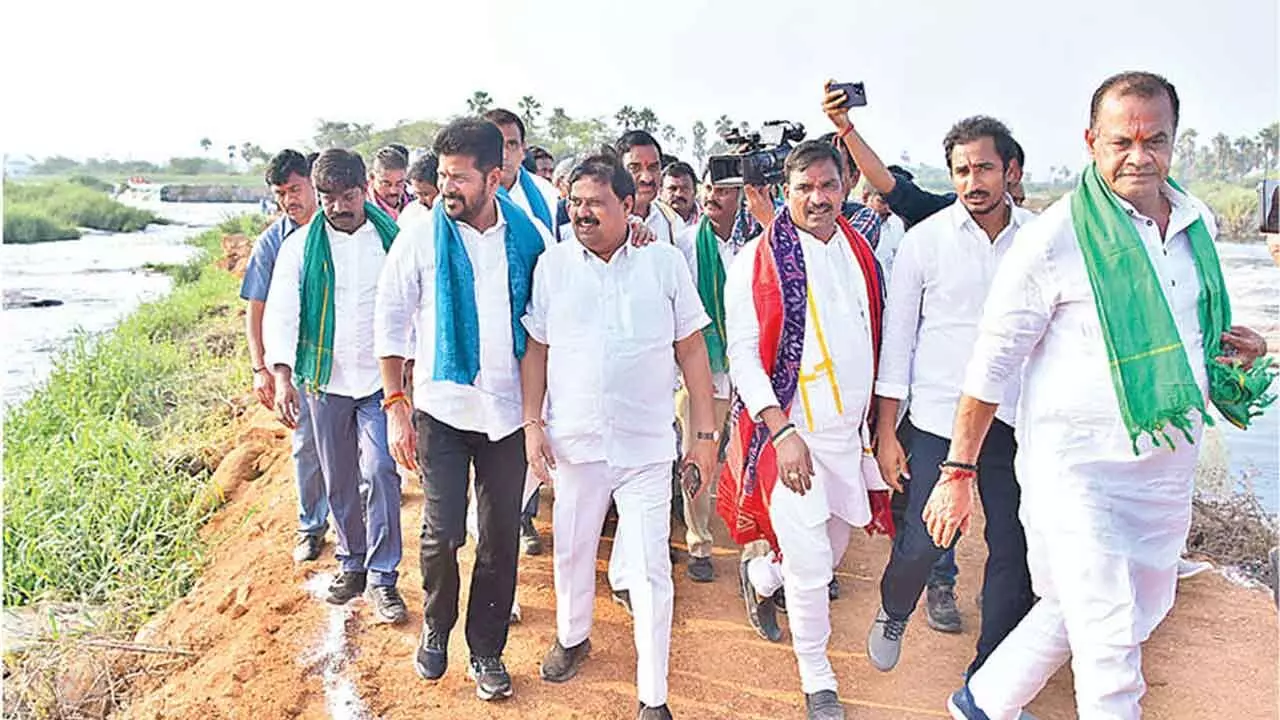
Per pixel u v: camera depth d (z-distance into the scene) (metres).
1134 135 3.07
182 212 65.56
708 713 4.14
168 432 9.41
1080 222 3.20
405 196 6.97
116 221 50.25
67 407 9.94
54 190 51.19
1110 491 3.28
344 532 5.01
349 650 4.60
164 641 5.16
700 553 5.24
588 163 3.99
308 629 4.79
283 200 5.32
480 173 4.02
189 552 6.22
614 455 4.02
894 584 4.16
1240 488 6.58
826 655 4.30
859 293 4.10
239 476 7.62
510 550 4.16
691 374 4.21
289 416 5.02
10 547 6.36
